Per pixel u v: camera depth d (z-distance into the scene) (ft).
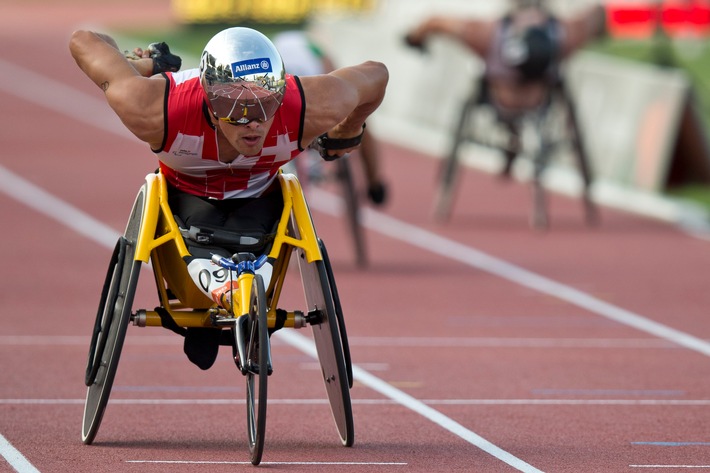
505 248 167.02
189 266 72.49
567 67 225.15
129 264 73.72
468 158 252.62
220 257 72.38
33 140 265.54
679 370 103.30
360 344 111.75
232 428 82.33
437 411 88.33
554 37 172.76
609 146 215.51
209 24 463.42
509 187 223.71
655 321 124.26
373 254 162.09
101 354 74.43
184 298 74.74
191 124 69.46
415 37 179.42
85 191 205.77
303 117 70.69
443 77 268.82
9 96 331.77
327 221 187.93
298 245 73.36
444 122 266.98
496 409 89.10
